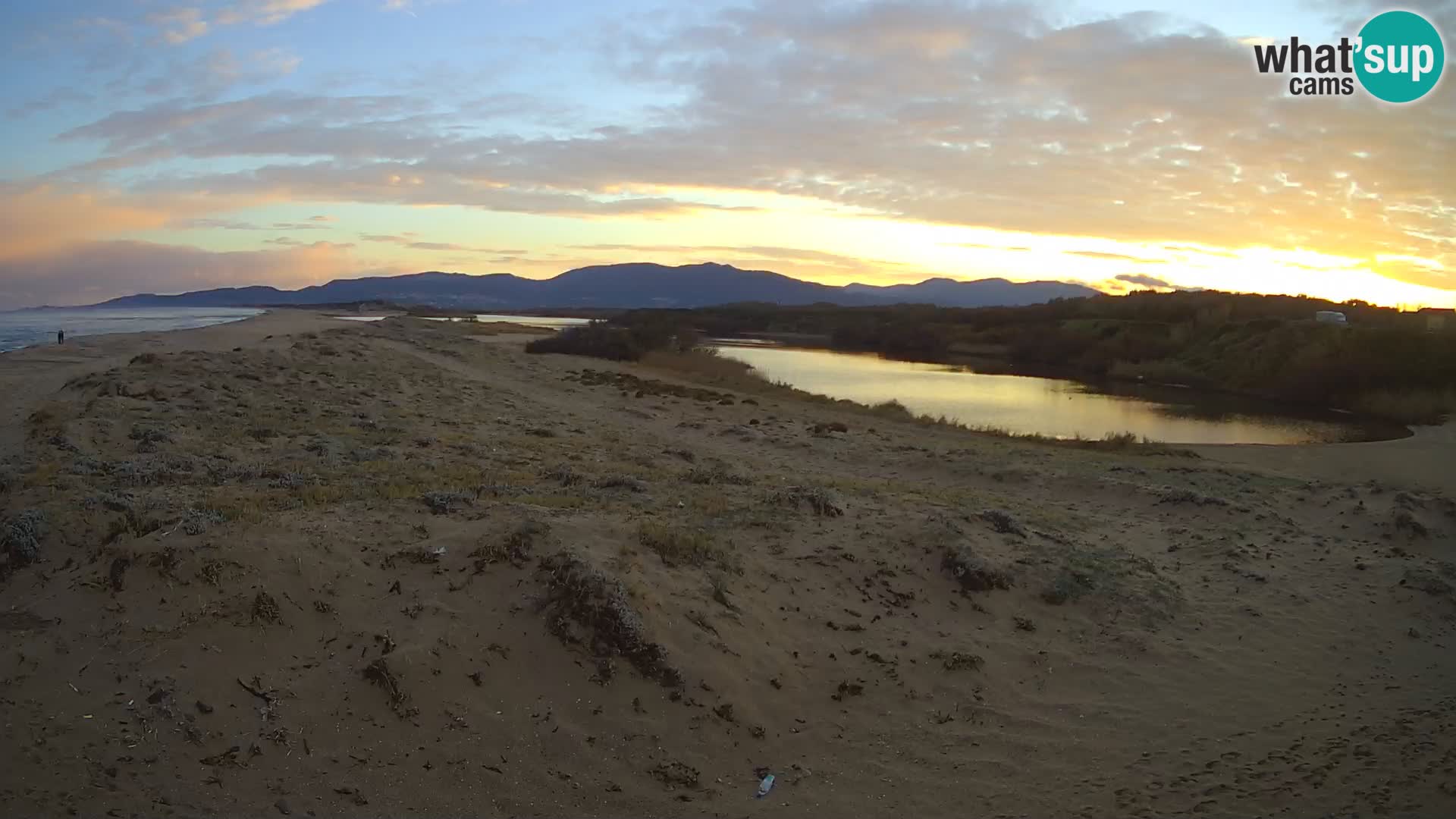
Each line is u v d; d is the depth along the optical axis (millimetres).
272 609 5746
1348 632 8180
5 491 7699
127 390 16219
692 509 9398
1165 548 10719
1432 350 43406
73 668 5078
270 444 12773
